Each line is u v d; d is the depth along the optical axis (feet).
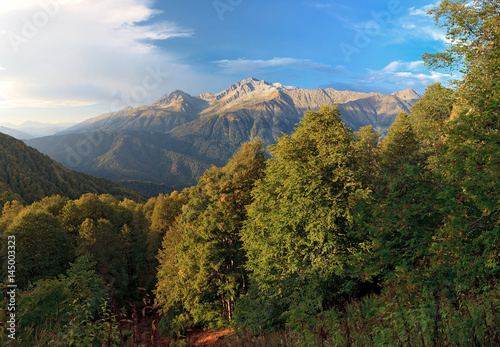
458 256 25.25
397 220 27.86
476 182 25.38
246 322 66.08
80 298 24.64
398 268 26.58
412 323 16.44
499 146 25.36
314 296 55.93
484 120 28.76
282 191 78.69
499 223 25.59
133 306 13.26
